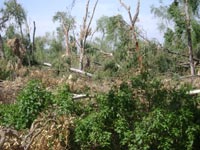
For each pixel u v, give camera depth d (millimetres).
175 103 9828
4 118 10148
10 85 18906
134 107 9797
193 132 9391
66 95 9969
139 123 9273
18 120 9977
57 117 9422
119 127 9273
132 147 9094
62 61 30703
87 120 9352
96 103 10109
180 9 31000
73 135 9312
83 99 10953
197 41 32125
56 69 28828
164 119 9148
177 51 31453
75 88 17859
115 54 28562
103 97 9711
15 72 26266
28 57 34094
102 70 27766
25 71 26438
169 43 31703
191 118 9461
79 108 10016
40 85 10406
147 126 9148
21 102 10078
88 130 9266
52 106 10062
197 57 32250
